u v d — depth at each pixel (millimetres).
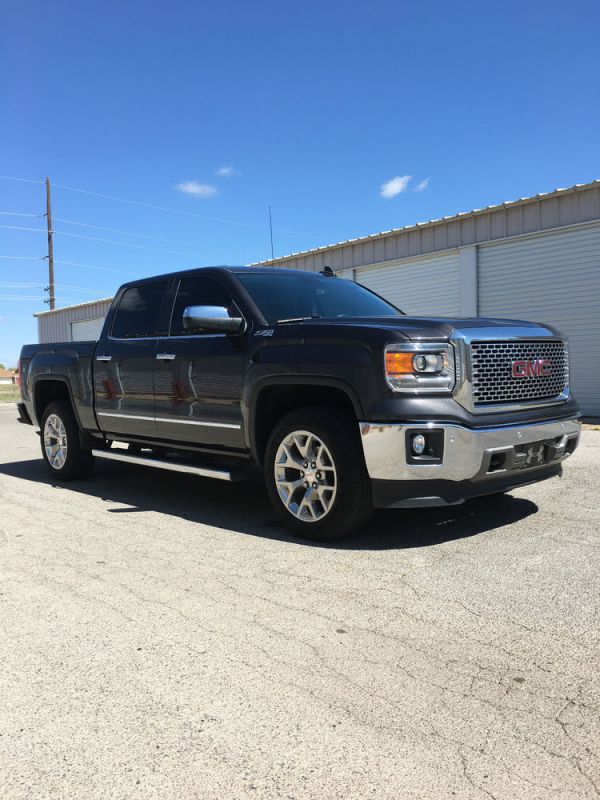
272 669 2629
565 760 2014
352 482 4047
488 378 4035
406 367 3834
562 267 12539
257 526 4812
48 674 2637
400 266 15383
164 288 5633
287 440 4383
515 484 4234
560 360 4609
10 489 6457
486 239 13602
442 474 3807
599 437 9023
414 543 4215
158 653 2793
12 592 3549
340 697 2408
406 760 2035
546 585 3430
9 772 2037
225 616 3158
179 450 5523
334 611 3176
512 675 2535
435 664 2635
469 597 3295
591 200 11977
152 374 5469
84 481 6801
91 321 28297
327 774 1980
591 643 2777
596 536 4266
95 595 3477
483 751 2070
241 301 4879
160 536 4598
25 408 7363
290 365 4285
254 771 2006
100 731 2238
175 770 2021
